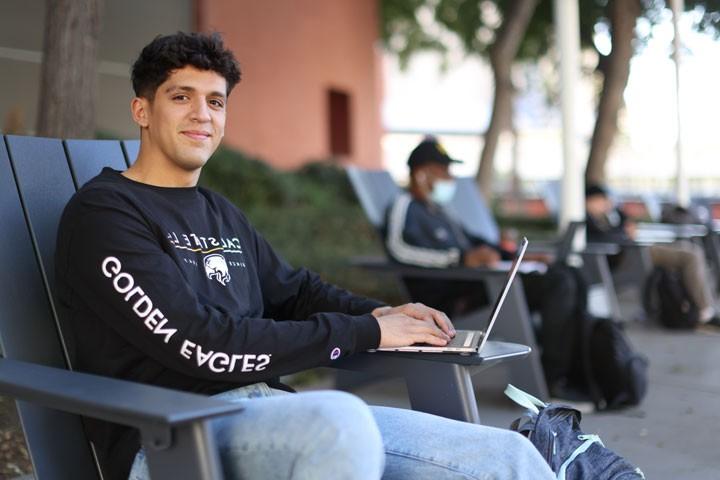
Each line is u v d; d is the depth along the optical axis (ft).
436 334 6.42
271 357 5.72
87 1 10.37
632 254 19.38
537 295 12.41
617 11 29.45
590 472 6.02
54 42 10.30
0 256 6.30
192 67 6.26
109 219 5.68
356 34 46.26
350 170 15.40
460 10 39.73
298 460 4.75
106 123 29.12
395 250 13.21
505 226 34.65
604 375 11.59
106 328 5.67
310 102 42.09
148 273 5.56
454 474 5.49
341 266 23.47
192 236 6.22
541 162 89.97
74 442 6.07
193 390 5.73
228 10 35.81
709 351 15.69
